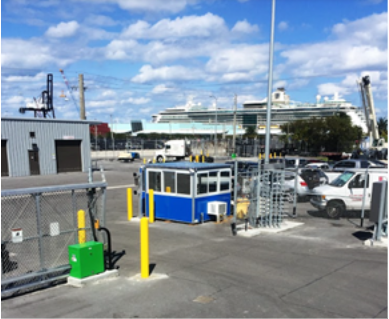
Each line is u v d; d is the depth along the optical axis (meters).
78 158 31.19
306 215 13.03
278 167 11.23
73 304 5.54
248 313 5.19
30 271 6.34
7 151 26.39
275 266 7.41
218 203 11.95
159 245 9.23
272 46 13.12
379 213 9.02
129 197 12.76
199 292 6.00
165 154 46.22
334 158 44.16
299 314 5.16
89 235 7.08
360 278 6.65
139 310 5.30
